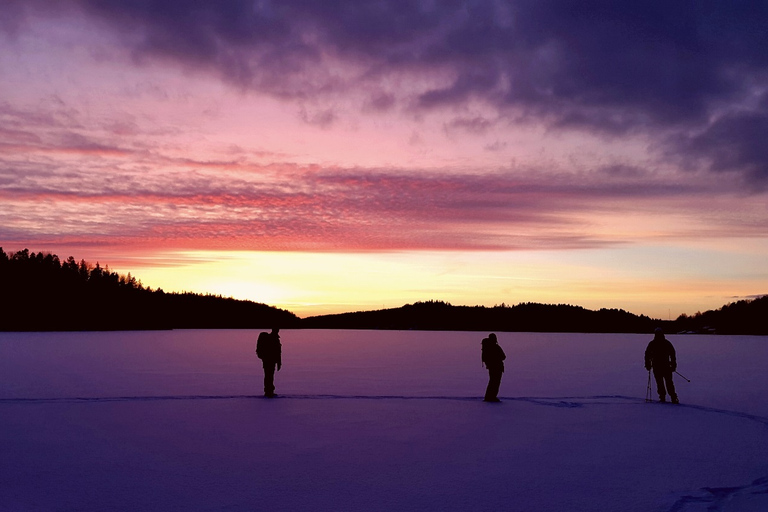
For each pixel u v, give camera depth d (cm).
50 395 1501
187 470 750
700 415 1218
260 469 758
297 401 1362
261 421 1094
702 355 3878
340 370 2383
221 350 3781
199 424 1060
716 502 638
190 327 13212
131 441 917
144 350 3744
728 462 815
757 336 10544
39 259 11394
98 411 1198
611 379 2120
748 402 1500
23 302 10188
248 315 15425
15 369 2320
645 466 791
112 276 12550
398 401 1380
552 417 1177
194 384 1798
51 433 975
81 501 623
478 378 2108
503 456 842
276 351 1436
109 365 2541
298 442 919
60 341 5078
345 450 869
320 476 728
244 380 1931
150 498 635
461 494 659
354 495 652
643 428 1066
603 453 865
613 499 646
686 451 882
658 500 644
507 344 5778
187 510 598
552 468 777
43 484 684
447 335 8881
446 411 1238
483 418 1155
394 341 6066
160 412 1189
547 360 3238
